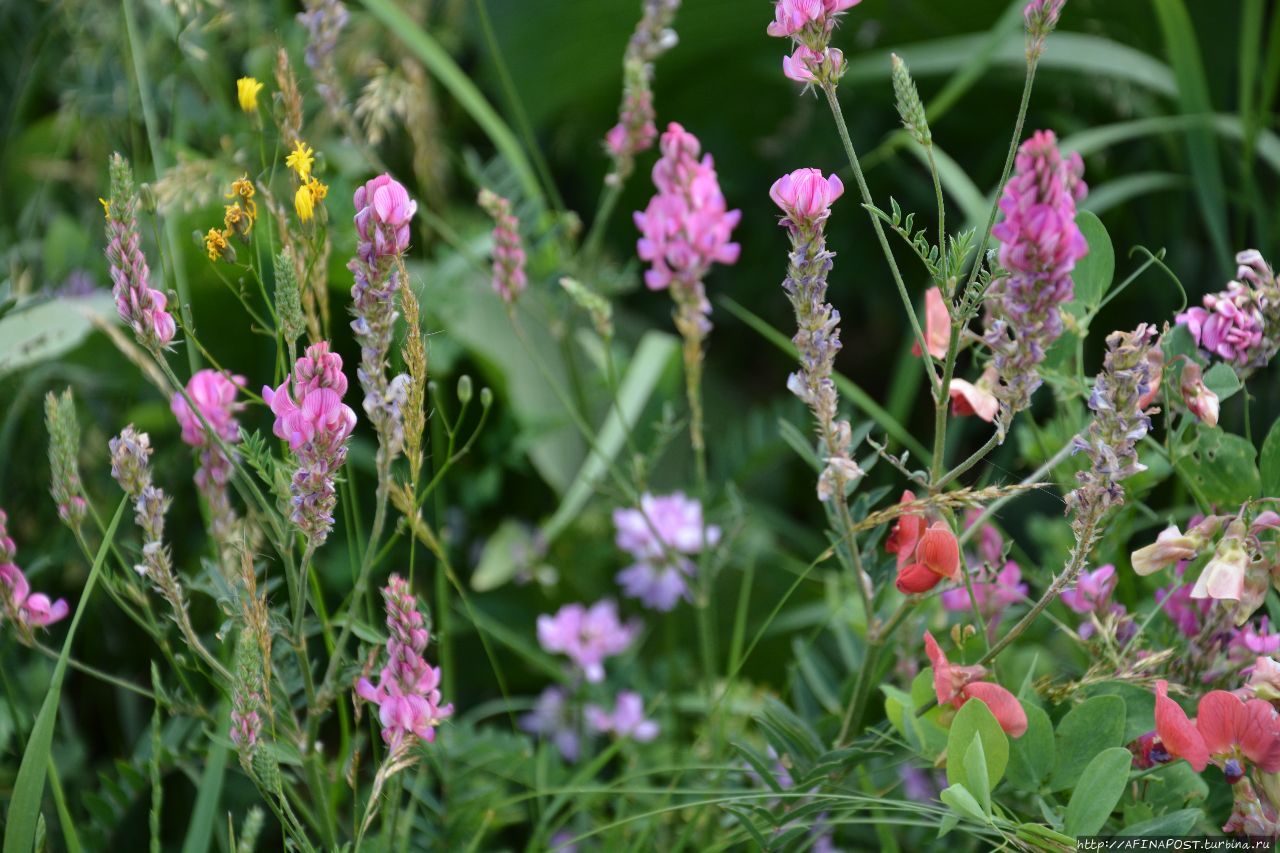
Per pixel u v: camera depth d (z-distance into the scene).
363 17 2.41
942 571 1.84
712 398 2.87
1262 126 2.26
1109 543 1.95
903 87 1.82
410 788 1.94
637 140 2.06
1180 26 2.17
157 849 1.86
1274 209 2.61
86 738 2.10
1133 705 1.87
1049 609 1.97
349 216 2.11
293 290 1.83
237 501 2.03
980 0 2.85
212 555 2.05
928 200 2.90
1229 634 1.87
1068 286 1.80
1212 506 1.90
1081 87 2.81
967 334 1.85
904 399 2.16
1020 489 1.83
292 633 1.86
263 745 1.83
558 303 2.15
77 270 2.16
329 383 1.81
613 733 2.11
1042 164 1.79
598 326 2.02
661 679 2.17
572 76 3.07
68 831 1.87
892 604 2.04
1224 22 2.84
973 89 2.91
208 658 1.87
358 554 2.00
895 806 1.86
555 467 2.42
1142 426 1.80
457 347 2.25
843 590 2.12
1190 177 2.55
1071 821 1.83
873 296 2.98
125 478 1.84
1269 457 1.88
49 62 2.33
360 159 2.19
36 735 1.84
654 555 2.13
